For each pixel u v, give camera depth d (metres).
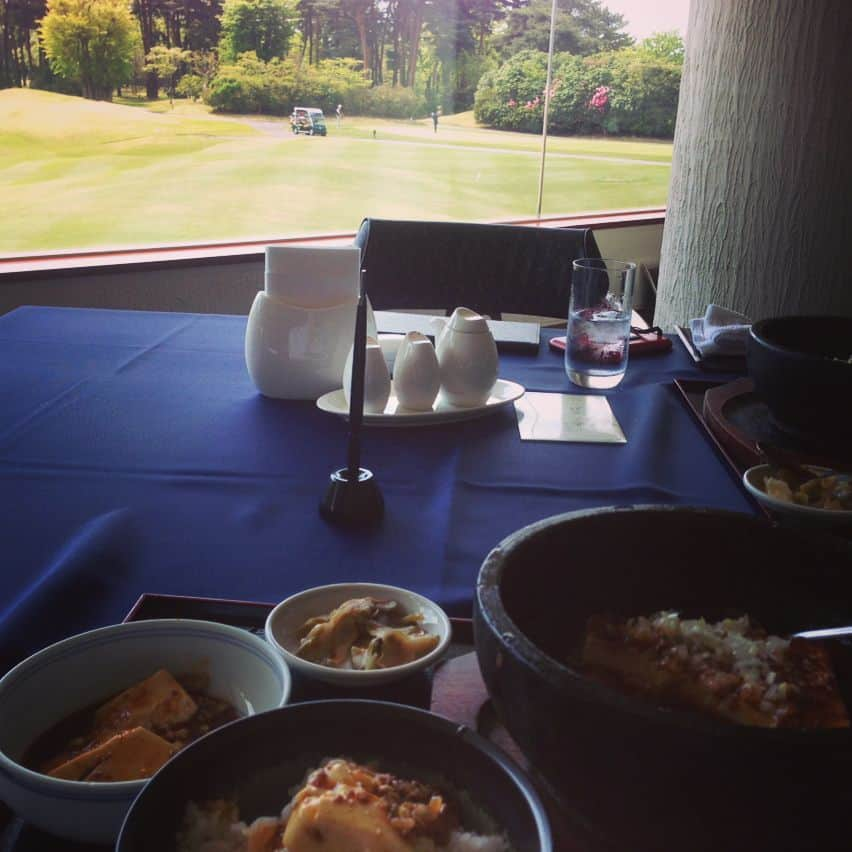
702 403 1.16
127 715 0.45
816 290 2.41
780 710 0.35
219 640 0.49
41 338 1.37
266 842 0.34
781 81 2.27
